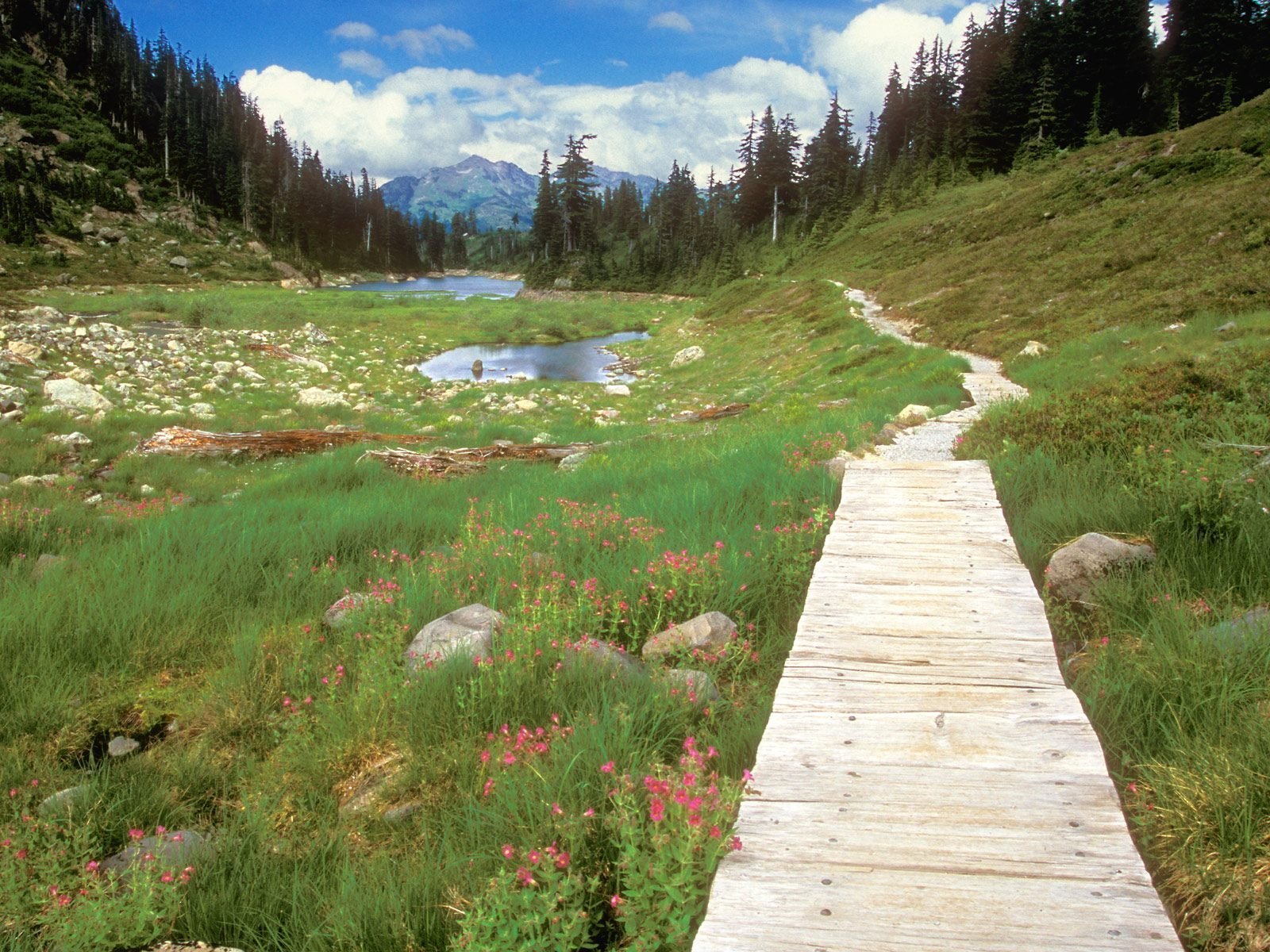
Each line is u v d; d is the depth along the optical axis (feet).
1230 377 36.42
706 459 41.68
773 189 404.57
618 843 11.10
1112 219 123.85
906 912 9.33
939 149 348.18
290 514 37.78
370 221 624.18
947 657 16.26
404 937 11.31
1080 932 8.94
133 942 11.95
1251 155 128.98
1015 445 34.96
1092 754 12.59
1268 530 20.65
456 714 17.30
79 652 21.67
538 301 383.24
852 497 29.45
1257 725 13.14
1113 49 302.25
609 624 22.09
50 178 389.80
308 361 118.21
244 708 19.29
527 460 55.42
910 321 121.90
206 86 610.24
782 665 19.76
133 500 47.98
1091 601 19.97
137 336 109.91
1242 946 9.95
